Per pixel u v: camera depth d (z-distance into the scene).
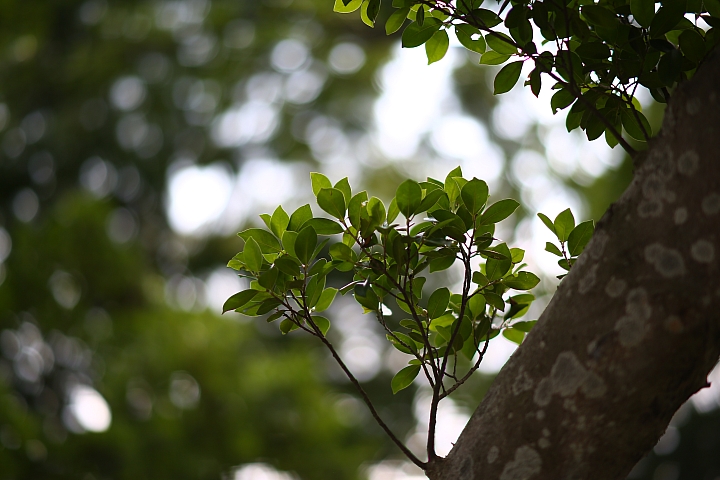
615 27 1.32
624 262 1.00
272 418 5.09
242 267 1.34
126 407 4.81
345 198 1.33
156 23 10.99
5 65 10.72
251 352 5.80
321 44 10.51
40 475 4.44
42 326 5.04
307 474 5.05
